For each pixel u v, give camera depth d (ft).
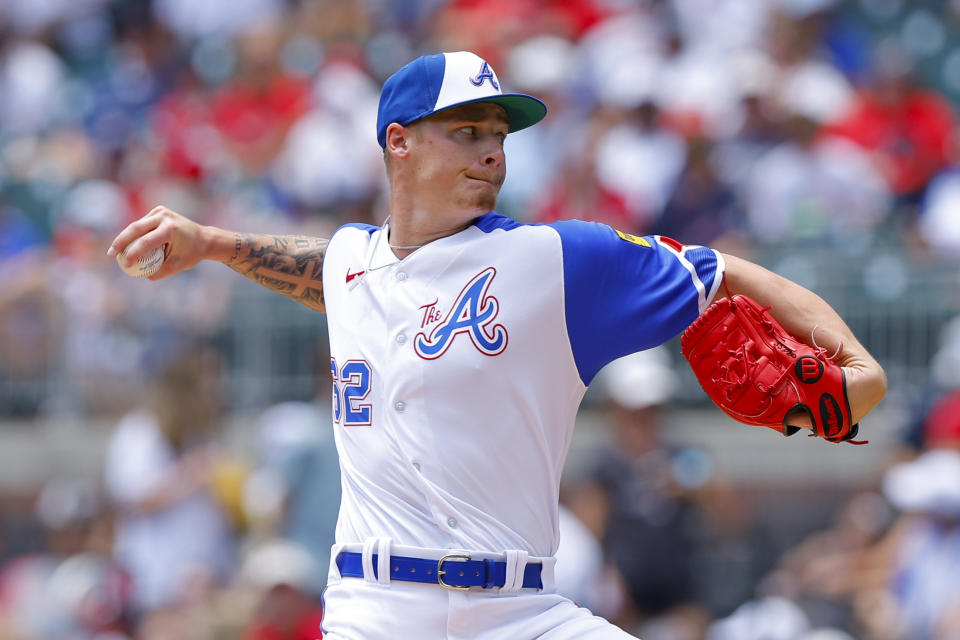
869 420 95.71
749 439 97.25
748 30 128.67
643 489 87.97
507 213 114.83
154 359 105.29
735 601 89.71
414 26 141.59
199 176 130.21
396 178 38.93
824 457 96.17
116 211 123.03
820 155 109.91
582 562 82.48
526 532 37.96
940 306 94.79
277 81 136.15
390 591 37.60
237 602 83.56
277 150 129.80
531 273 37.40
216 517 93.71
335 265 40.70
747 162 110.22
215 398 100.73
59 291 110.11
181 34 153.99
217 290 104.83
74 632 94.27
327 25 140.97
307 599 82.07
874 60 128.98
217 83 145.59
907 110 116.57
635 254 38.09
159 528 92.68
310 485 84.43
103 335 107.86
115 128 143.74
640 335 38.04
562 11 137.49
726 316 37.81
